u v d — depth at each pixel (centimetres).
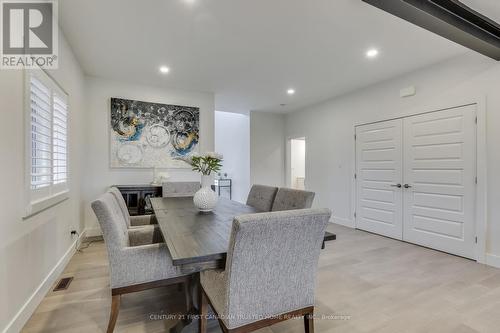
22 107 182
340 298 220
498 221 292
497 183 293
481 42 247
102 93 401
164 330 174
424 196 362
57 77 252
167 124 441
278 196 259
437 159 347
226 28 262
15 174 171
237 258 118
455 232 329
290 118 665
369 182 444
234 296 123
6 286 158
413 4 198
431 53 319
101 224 159
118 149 407
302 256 134
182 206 264
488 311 201
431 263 301
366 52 316
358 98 463
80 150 358
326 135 539
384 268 285
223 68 365
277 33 272
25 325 179
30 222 192
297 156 853
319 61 341
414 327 180
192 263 125
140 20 248
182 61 342
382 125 420
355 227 470
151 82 421
